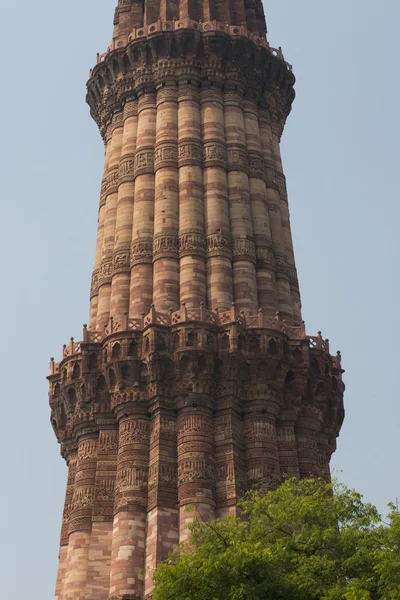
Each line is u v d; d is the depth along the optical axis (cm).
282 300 7038
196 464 5925
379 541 4538
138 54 7856
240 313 6500
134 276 6844
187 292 6644
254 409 6250
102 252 7256
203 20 8112
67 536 6319
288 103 8356
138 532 5825
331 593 4212
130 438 6166
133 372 6319
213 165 7262
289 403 6406
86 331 6644
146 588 5600
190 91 7631
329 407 6681
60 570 6225
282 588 4394
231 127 7556
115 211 7412
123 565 5700
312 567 4459
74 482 6481
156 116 7625
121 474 6047
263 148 7744
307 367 6475
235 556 4444
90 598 5744
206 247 6900
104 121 8081
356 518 4756
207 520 5744
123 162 7512
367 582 4272
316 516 4803
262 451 6094
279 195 7631
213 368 6253
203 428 6091
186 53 7781
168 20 8056
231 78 7800
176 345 6284
